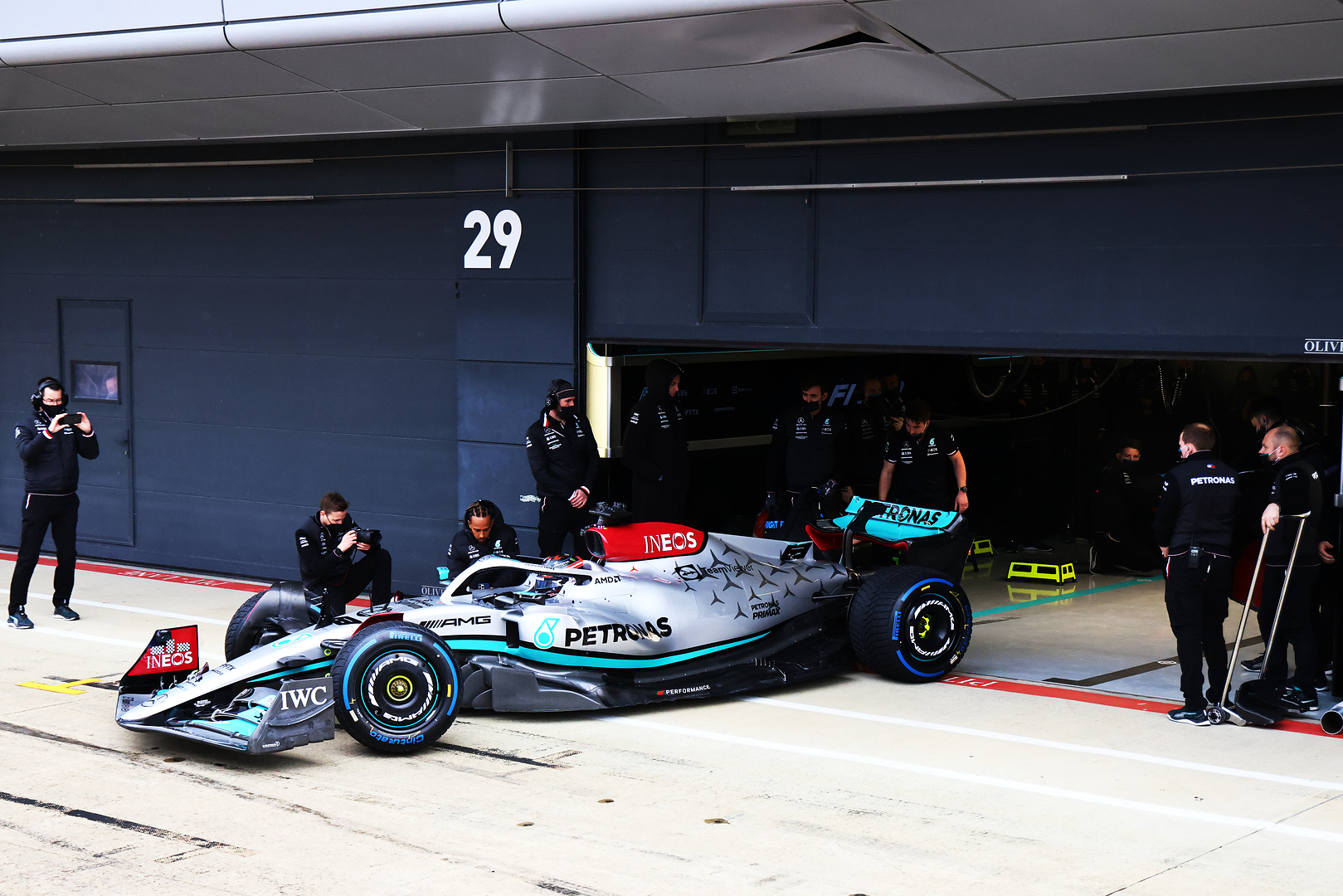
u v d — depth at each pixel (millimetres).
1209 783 6812
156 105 11406
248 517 13117
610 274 10914
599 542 8727
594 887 5383
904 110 9375
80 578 13109
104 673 9234
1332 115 7961
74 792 6641
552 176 10984
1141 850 5844
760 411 13414
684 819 6238
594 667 8117
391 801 6492
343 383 12453
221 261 13023
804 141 9914
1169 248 8547
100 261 13719
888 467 11812
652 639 8250
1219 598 7992
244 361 12984
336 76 10102
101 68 10617
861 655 8812
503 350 11375
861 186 9625
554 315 11094
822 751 7402
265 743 6910
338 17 9281
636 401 11719
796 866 5621
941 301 9438
